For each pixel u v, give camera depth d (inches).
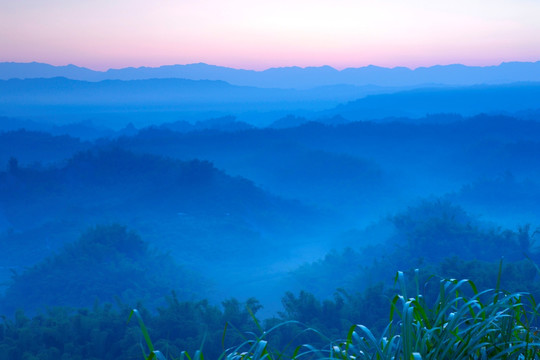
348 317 1320.1
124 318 1461.6
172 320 1330.0
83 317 1487.5
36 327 1499.8
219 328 1273.4
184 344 1173.1
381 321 1279.5
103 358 1341.0
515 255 3095.5
